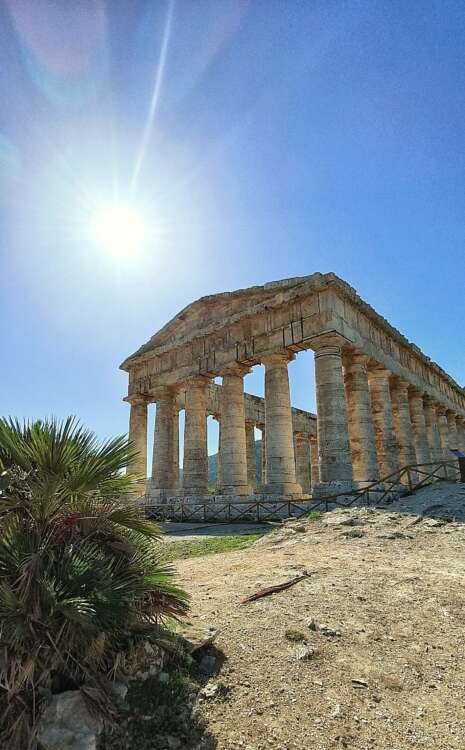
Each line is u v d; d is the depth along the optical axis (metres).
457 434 47.84
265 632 6.70
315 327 25.03
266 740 4.54
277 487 24.81
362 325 27.61
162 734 4.43
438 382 40.84
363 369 27.39
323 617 7.23
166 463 33.53
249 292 28.89
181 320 33.94
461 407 46.72
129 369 37.84
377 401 29.52
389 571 9.55
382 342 30.03
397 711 5.05
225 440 28.53
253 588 8.70
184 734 4.50
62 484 4.96
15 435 5.18
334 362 24.48
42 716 4.10
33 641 4.21
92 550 5.01
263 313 27.89
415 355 35.06
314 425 49.34
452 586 8.52
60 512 5.12
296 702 5.14
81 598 4.34
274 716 4.90
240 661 5.93
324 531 14.49
